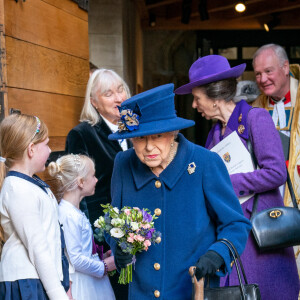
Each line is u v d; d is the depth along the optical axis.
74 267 2.86
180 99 12.93
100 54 6.89
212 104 3.19
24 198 2.21
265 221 2.97
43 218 2.28
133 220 2.13
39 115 3.29
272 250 3.05
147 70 13.45
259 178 2.97
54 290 2.17
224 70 3.18
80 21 4.02
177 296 2.23
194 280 2.05
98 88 3.50
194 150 2.32
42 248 2.19
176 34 13.33
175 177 2.28
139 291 2.30
